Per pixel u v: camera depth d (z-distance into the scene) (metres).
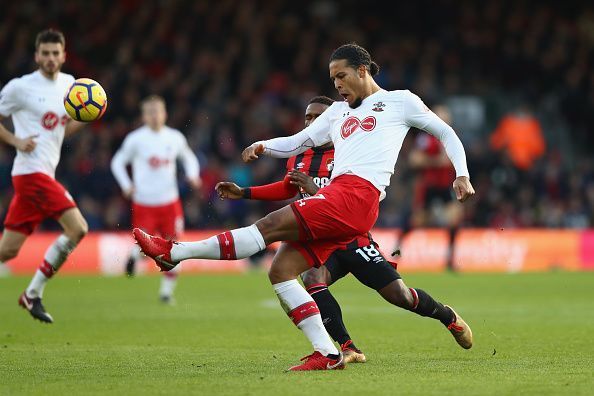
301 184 23.92
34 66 76.38
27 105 34.09
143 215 50.19
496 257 72.12
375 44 93.88
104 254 67.12
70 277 62.88
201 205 72.38
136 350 28.28
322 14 96.94
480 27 98.31
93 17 83.88
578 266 73.69
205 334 33.00
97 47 82.12
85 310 41.84
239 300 47.06
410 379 21.38
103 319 38.09
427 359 25.91
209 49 86.00
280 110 81.06
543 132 94.38
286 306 23.12
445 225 74.88
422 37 97.44
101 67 81.94
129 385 20.86
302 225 22.45
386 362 25.16
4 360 25.77
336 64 23.67
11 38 79.56
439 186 64.50
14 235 34.78
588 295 49.81
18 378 22.20
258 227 22.44
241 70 85.19
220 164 75.06
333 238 23.16
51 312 40.91
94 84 29.62
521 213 80.12
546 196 82.12
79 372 23.25
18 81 34.06
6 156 69.12
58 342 30.56
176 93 76.38
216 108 78.38
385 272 25.11
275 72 88.44
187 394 19.50
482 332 33.00
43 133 34.31
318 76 86.56
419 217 65.31
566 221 80.88
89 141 70.88
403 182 81.88
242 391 19.75
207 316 39.31
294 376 21.86
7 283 56.75
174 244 22.08
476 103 94.19
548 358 25.92
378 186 23.20
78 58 81.19
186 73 81.69
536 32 97.94
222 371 23.25
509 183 81.06
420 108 23.72
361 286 56.12
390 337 31.91
